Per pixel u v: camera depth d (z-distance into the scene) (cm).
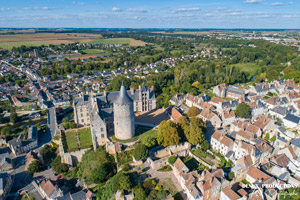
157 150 11306
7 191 11019
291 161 10388
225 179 9000
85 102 15462
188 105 18950
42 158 13412
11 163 12850
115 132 12756
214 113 14362
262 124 12900
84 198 9788
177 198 8650
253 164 9950
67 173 12062
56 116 19588
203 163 10519
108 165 10744
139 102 17462
